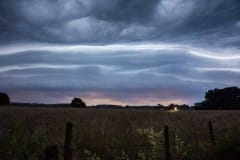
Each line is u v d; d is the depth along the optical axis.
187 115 35.47
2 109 34.00
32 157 9.80
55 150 7.65
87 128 15.60
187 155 12.09
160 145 12.32
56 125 17.52
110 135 14.61
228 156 11.22
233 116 36.41
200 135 17.30
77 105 97.44
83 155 11.49
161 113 37.16
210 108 100.56
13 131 10.65
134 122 21.84
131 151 12.38
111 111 37.09
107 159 11.89
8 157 9.55
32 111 34.31
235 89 100.94
